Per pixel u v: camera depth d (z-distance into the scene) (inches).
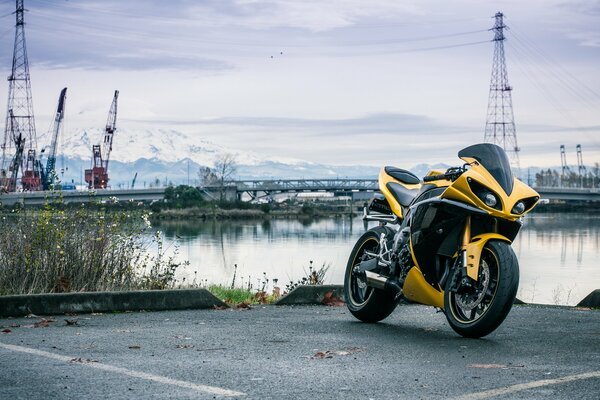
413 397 183.5
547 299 814.5
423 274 300.4
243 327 309.6
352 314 343.0
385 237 327.9
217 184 6314.0
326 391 189.6
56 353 239.6
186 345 259.0
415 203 308.7
